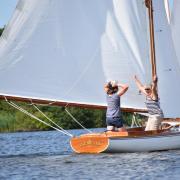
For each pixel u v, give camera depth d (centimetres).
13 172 4506
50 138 10219
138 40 5772
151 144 5434
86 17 5662
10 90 5397
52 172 4450
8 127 15475
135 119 5894
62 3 5575
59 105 5569
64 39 5581
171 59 5938
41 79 5503
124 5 5753
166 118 6069
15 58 5409
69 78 5591
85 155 5344
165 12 5969
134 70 5747
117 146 5331
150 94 5541
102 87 5675
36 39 5475
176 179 4000
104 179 4069
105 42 5706
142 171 4362
